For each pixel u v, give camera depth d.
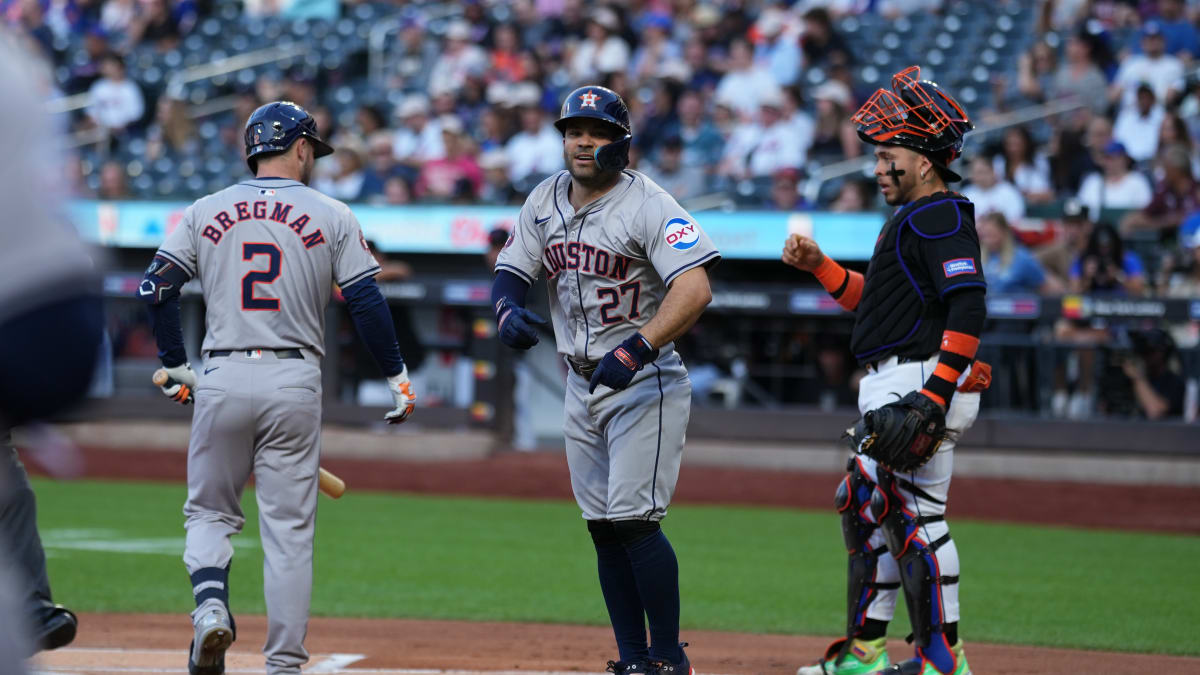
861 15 64.94
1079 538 35.03
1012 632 22.05
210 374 16.06
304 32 74.25
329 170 58.00
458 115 62.84
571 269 15.89
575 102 15.48
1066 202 47.94
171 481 45.75
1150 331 41.81
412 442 47.69
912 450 15.33
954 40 61.03
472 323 48.62
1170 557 31.62
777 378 47.22
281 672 15.81
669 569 15.65
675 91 58.25
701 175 53.75
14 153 5.78
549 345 48.78
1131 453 42.06
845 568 29.67
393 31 72.44
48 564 28.92
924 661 16.19
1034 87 55.03
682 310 14.89
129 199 53.72
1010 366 43.44
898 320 16.34
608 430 15.77
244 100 64.88
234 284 16.08
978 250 15.93
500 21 70.06
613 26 63.50
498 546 32.69
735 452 46.34
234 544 32.00
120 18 78.00
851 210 47.16
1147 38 52.88
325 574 28.27
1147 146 50.91
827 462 45.34
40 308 5.73
